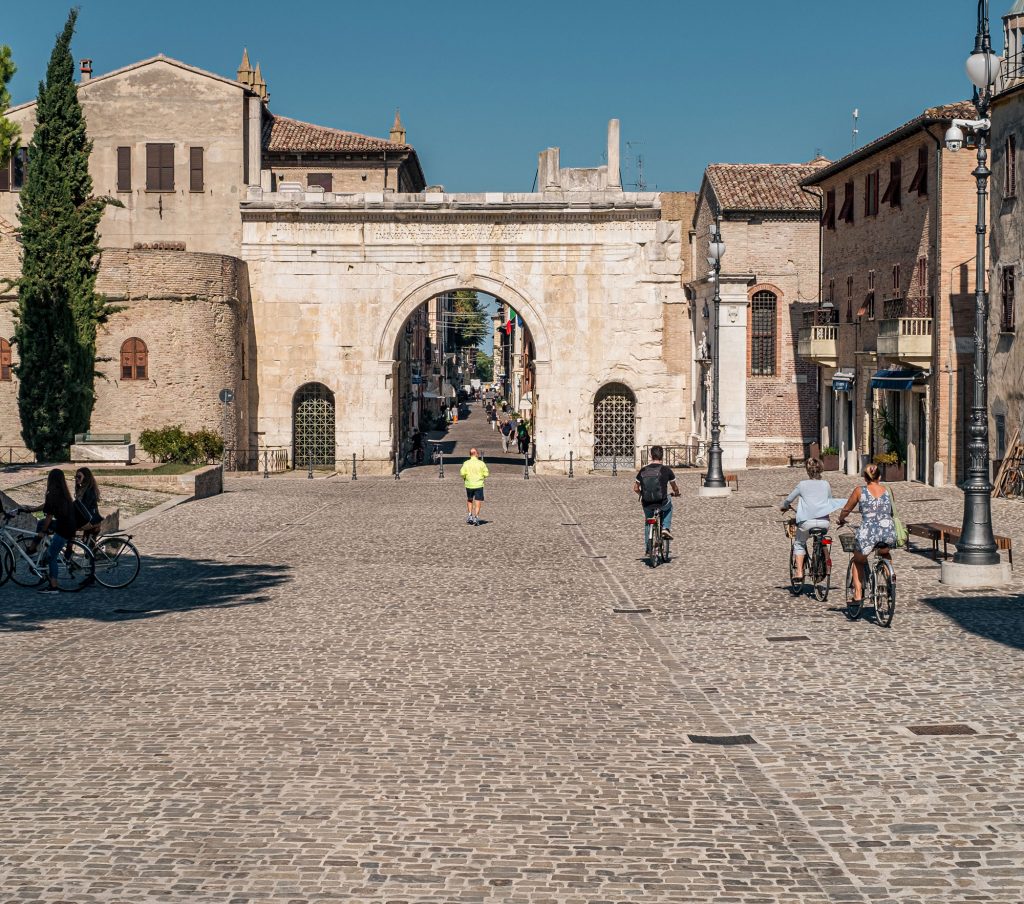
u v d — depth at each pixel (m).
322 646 15.26
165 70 57.50
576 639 15.72
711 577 21.12
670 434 55.75
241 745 10.61
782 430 50.41
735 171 52.12
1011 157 32.56
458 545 26.91
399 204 54.66
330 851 8.12
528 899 7.39
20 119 58.94
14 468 41.09
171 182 57.62
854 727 11.11
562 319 55.41
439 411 117.19
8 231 49.19
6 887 7.53
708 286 50.97
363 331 55.16
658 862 7.95
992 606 17.17
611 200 54.88
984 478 19.19
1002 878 7.62
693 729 11.20
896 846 8.17
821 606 17.83
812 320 48.41
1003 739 10.52
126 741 10.75
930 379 36.41
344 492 42.66
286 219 54.91
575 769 9.95
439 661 14.30
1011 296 32.66
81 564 20.77
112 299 49.53
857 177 43.75
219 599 19.59
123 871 7.77
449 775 9.77
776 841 8.30
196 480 38.22
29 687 12.99
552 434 55.69
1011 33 33.53
